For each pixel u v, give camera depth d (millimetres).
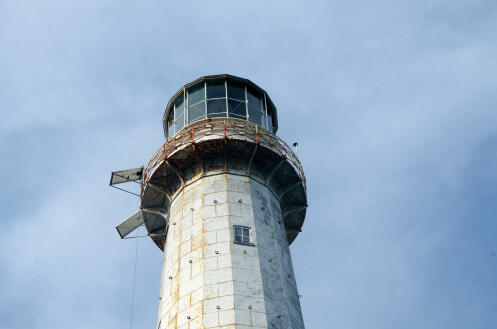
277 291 27797
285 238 32312
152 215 35875
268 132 35031
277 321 26297
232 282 27062
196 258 28578
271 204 32625
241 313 25812
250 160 33000
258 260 28531
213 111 35938
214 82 37500
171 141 34094
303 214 36219
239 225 29938
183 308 26797
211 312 25938
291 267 30891
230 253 28375
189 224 30578
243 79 37625
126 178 36562
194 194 32000
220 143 32406
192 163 33250
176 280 28391
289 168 34062
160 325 27750
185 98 37438
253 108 37188
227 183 31953
